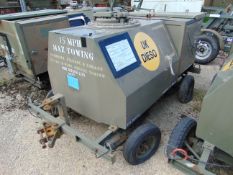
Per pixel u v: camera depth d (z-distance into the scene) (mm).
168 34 2914
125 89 1975
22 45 3219
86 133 2852
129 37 2168
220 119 1637
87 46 1937
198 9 5535
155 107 3422
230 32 5633
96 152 1885
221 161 2178
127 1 7480
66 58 2236
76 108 2520
